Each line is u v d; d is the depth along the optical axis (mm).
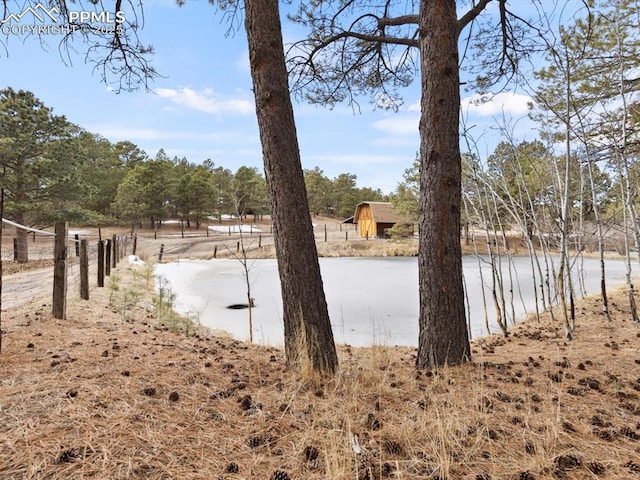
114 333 3883
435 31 3082
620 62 4105
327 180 62094
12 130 13797
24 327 3717
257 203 41750
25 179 14094
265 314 8109
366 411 2033
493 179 5578
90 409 1886
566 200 4164
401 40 3996
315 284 2760
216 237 29391
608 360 3205
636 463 1588
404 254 23484
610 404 2234
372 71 5383
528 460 1606
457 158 3152
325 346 2721
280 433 1774
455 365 3041
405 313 8227
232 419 1900
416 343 6016
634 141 4809
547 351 3723
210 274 14195
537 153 5395
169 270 14961
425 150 3180
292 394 2213
